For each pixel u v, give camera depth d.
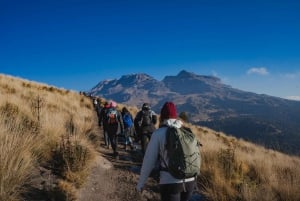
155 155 4.27
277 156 15.77
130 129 13.12
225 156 9.87
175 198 4.22
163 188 4.26
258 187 7.93
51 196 6.02
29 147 7.28
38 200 5.80
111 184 8.09
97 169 8.91
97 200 6.84
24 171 6.05
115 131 11.12
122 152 12.40
